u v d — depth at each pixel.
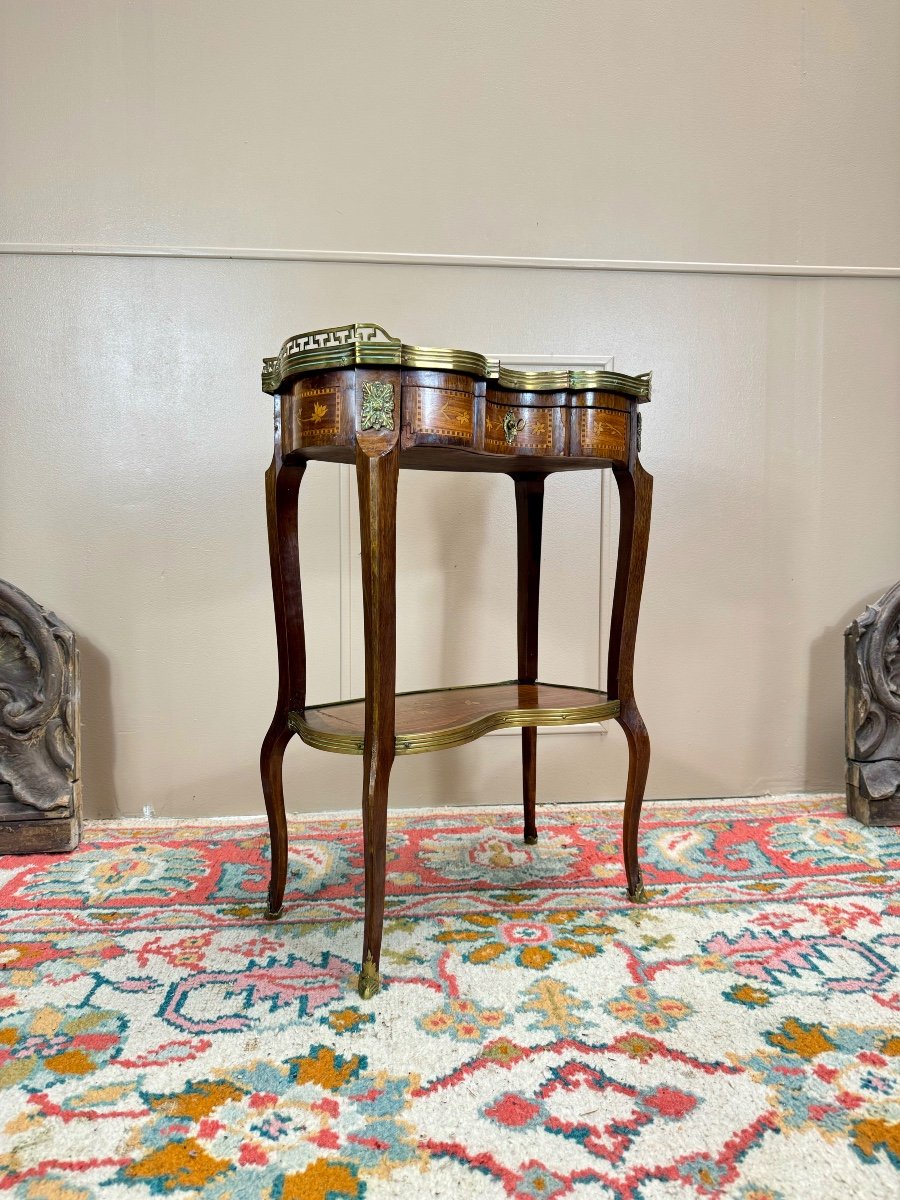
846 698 2.21
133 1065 1.11
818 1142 0.96
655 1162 0.92
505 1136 0.97
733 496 2.38
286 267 2.21
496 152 2.25
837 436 2.40
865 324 2.39
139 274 2.17
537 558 2.00
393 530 1.29
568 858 1.91
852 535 2.42
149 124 2.16
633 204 2.30
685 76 2.30
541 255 2.28
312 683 2.26
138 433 2.20
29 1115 1.01
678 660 2.38
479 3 2.23
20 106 2.12
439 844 2.01
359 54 2.20
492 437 1.40
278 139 2.19
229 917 1.60
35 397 2.17
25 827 1.96
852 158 2.37
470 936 1.51
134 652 2.22
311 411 1.32
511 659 2.33
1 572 2.18
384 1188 0.89
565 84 2.27
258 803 2.28
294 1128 0.98
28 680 1.98
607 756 2.38
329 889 1.74
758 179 2.34
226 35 2.16
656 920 1.57
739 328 2.35
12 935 1.52
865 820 2.14
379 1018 1.23
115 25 2.13
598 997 1.29
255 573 2.24
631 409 1.56
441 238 2.24
